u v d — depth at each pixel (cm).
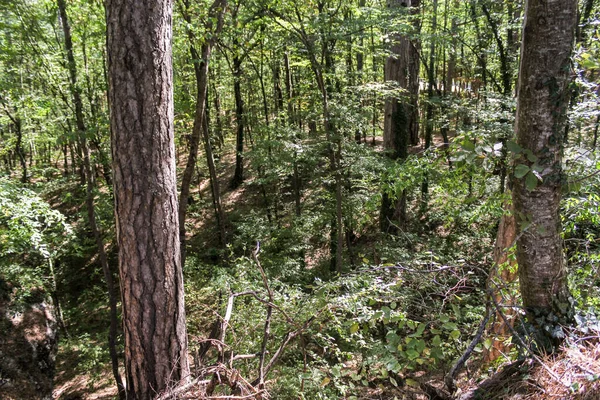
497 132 583
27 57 764
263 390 261
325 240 1233
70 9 749
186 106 962
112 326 799
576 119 306
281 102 1432
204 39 625
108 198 1011
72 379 984
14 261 1017
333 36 756
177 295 305
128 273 292
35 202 611
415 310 333
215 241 1453
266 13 778
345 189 1002
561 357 250
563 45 240
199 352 326
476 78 1376
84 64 787
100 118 768
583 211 333
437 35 911
